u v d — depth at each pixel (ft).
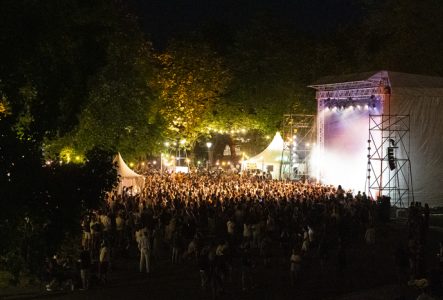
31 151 45.52
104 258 72.43
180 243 85.05
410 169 138.41
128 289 70.44
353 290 71.61
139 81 161.58
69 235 50.03
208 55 217.36
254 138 250.37
